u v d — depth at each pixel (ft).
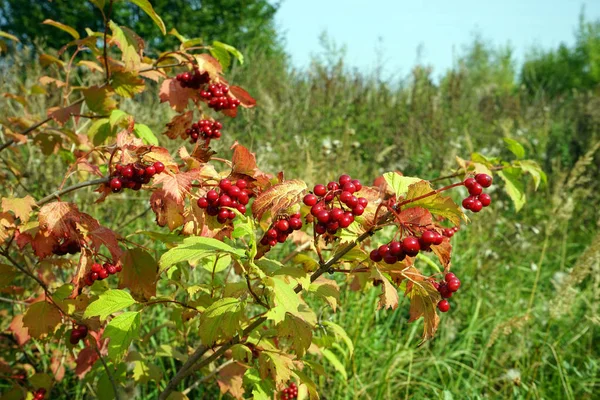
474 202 5.32
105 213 13.99
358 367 11.67
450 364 12.87
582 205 22.67
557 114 38.86
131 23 55.36
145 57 9.59
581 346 13.84
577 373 12.23
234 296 6.17
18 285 10.87
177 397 7.68
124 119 8.63
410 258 5.86
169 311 12.17
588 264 11.15
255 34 64.69
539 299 15.97
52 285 9.50
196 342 10.61
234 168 6.32
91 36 9.05
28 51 15.14
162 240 6.97
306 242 8.72
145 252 6.99
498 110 38.27
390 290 5.40
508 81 78.54
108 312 5.94
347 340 8.23
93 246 6.46
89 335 7.22
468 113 34.24
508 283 16.55
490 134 31.14
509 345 12.79
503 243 18.86
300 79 32.89
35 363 9.82
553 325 14.43
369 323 12.76
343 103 31.22
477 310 13.83
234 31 62.90
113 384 7.52
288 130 25.39
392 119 30.60
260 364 6.72
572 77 98.68
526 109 39.29
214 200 6.02
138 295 6.98
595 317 12.03
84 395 10.34
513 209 22.33
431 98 32.14
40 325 6.94
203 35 59.52
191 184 6.11
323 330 8.34
